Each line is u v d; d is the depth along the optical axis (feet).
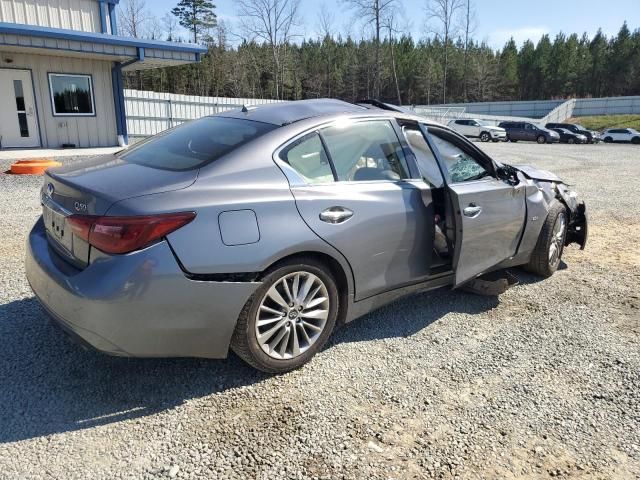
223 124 10.55
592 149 86.69
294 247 8.83
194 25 184.55
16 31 37.19
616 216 24.54
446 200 11.33
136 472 6.98
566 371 9.89
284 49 162.20
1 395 8.61
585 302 13.41
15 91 43.68
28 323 11.17
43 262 8.74
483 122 131.64
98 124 48.88
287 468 7.11
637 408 8.74
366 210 9.93
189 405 8.52
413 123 11.65
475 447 7.64
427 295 13.65
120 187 8.25
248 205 8.48
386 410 8.50
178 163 9.14
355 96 226.58
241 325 8.66
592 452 7.61
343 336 11.12
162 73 179.73
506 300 13.44
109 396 8.71
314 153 9.78
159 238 7.74
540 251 14.61
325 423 8.12
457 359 10.26
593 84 264.11
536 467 7.26
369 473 7.06
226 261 8.17
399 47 276.62
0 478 6.78
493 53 261.44
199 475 6.95
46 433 7.72
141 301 7.66
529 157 63.93
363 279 10.16
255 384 9.18
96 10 46.93
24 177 30.25
